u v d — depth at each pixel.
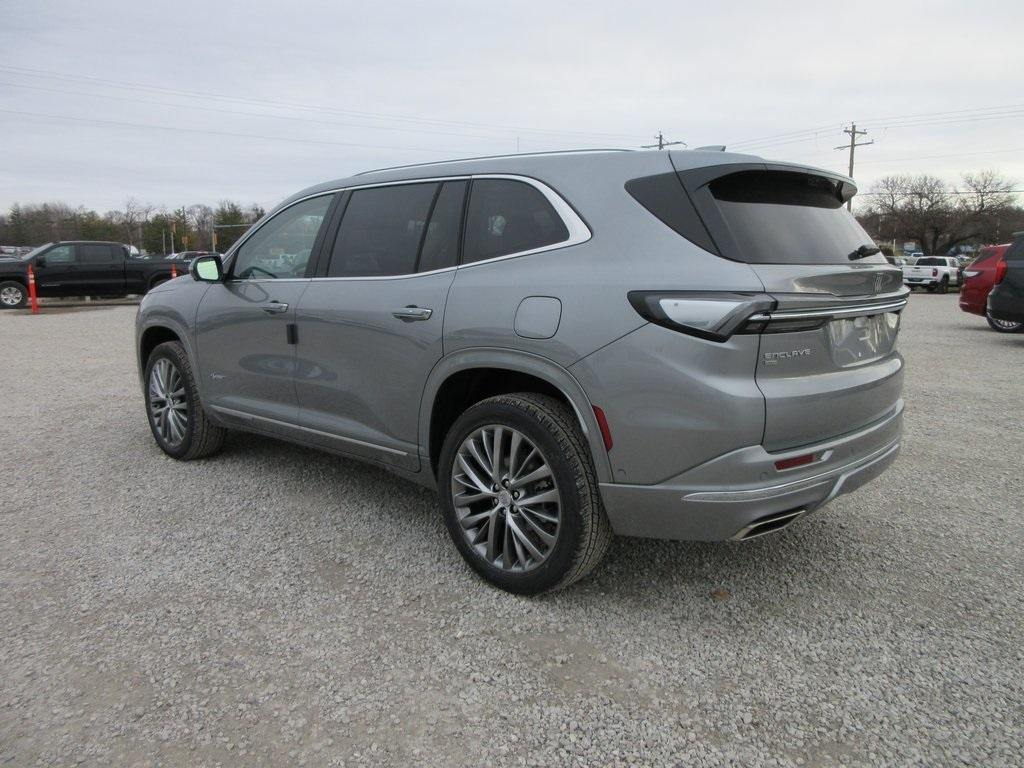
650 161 2.73
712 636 2.64
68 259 19.05
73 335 12.29
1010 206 62.34
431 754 2.04
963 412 6.14
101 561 3.23
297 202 4.02
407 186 3.46
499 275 2.89
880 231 67.94
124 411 6.22
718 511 2.42
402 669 2.44
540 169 2.96
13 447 5.06
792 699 2.29
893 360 3.08
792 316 2.38
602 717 2.20
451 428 3.06
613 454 2.54
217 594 2.93
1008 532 3.57
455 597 2.92
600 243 2.66
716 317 2.33
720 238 2.46
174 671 2.42
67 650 2.53
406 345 3.17
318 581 3.05
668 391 2.41
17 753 2.03
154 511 3.83
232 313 4.12
